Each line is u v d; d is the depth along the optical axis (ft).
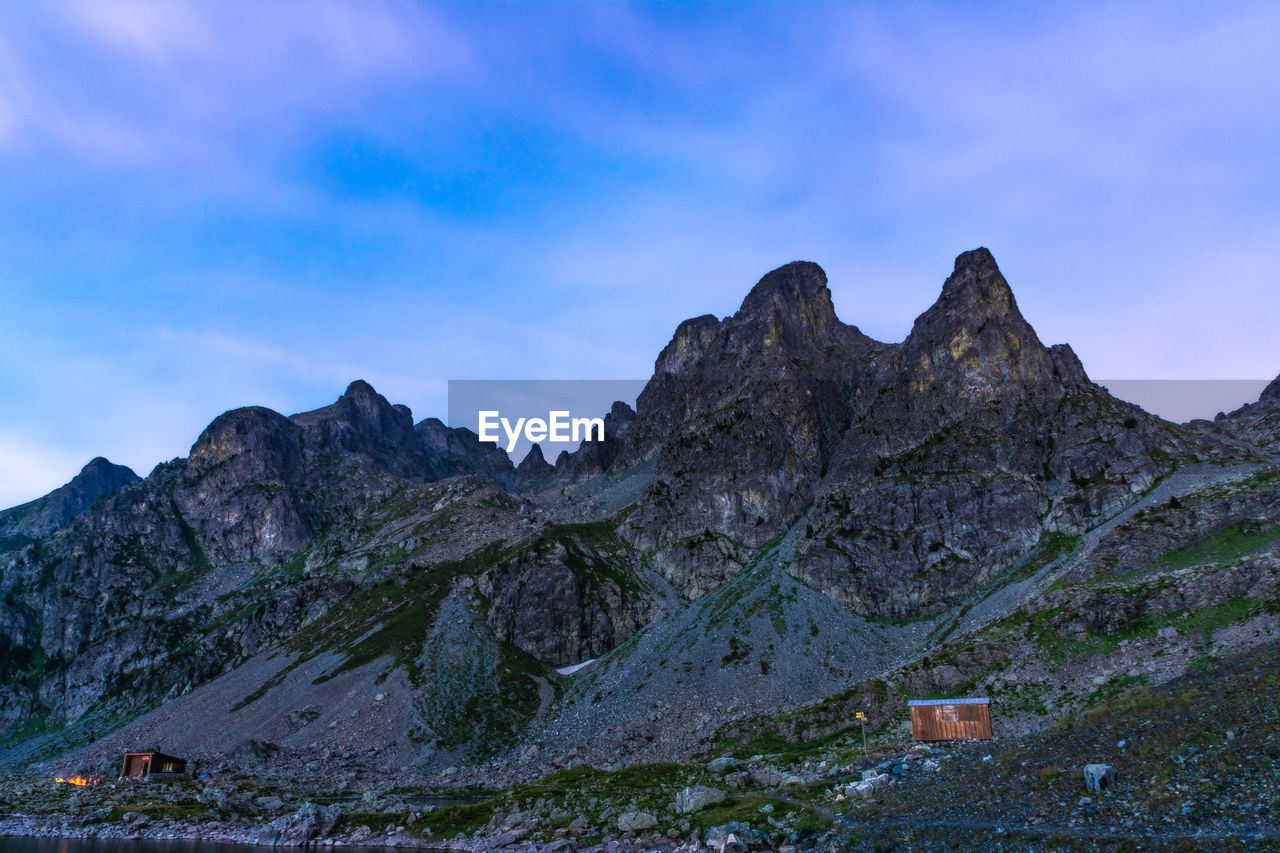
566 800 307.58
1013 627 447.83
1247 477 508.12
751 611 635.25
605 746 505.25
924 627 556.92
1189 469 570.87
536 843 267.39
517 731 566.77
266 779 488.44
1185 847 133.80
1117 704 239.09
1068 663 389.80
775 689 523.70
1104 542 499.92
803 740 435.12
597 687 605.73
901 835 189.78
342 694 613.11
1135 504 557.33
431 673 626.23
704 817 253.85
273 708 614.34
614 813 277.23
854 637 567.18
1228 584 379.35
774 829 230.48
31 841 314.14
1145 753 177.17
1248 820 135.13
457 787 472.85
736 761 344.28
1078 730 224.12
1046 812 169.27
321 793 458.09
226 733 586.45
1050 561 547.90
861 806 232.94
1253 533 433.89
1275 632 331.77
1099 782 169.37
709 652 595.06
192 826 345.31
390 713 578.66
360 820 332.80
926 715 342.64
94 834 333.62
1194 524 465.88
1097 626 402.93
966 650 442.50
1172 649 359.66
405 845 294.66
